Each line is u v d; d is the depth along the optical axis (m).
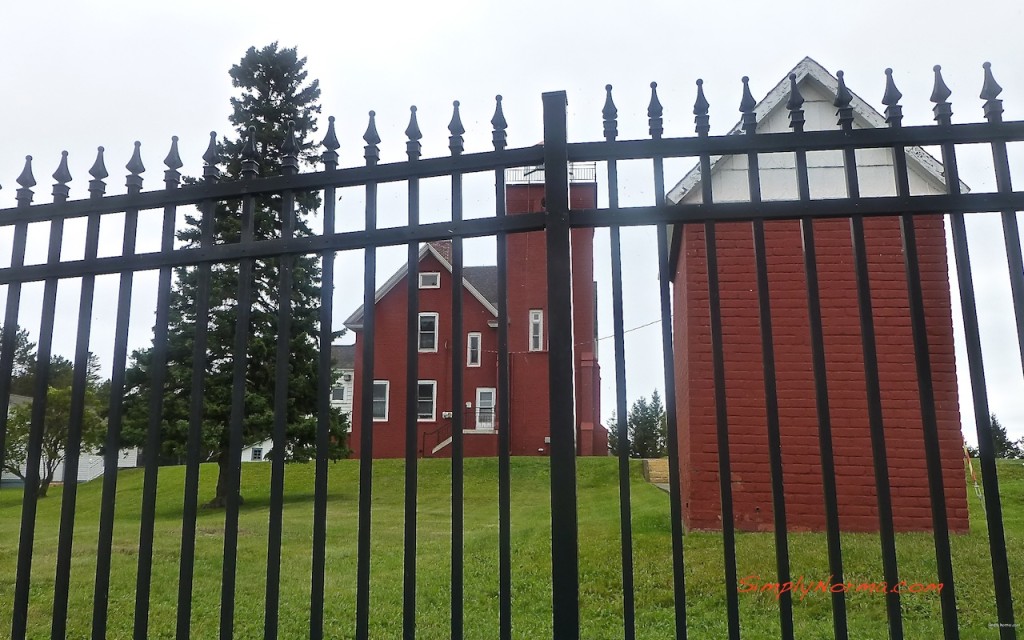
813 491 8.15
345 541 8.77
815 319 2.23
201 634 4.96
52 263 2.63
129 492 17.80
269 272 14.95
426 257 24.80
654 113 2.46
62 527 2.44
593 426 23.95
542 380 23.36
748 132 2.38
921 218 8.48
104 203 2.65
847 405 8.27
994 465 2.08
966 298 2.17
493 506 13.27
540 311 23.89
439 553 7.66
